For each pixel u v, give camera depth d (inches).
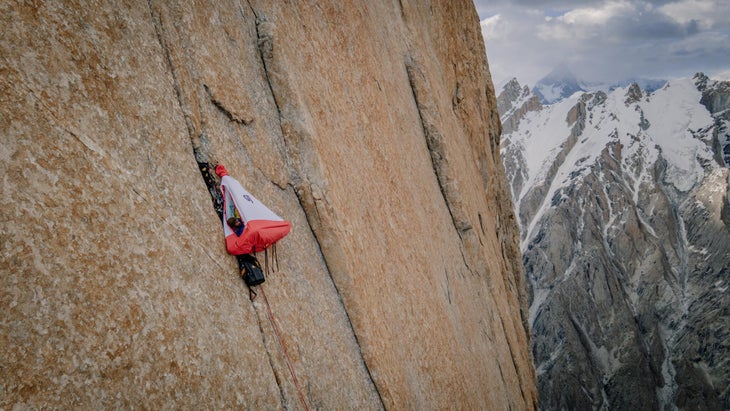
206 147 376.5
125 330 268.7
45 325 237.0
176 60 365.4
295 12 532.1
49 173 259.8
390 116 708.7
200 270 333.7
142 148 320.5
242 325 349.4
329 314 455.8
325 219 476.4
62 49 284.0
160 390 275.4
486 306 935.7
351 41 637.3
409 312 588.1
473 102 1235.2
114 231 282.7
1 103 249.0
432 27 1019.3
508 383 924.6
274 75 476.4
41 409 225.6
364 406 450.6
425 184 795.4
